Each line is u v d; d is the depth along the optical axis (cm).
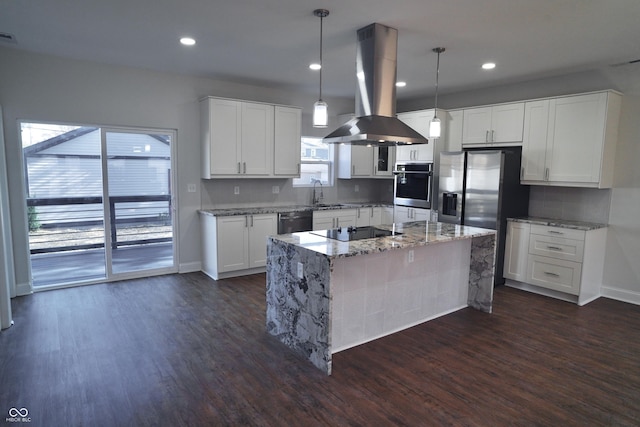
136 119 468
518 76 471
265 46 377
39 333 328
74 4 283
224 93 528
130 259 490
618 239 431
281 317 318
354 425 218
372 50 319
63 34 347
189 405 234
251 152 519
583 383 262
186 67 457
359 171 637
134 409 229
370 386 257
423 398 244
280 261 315
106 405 232
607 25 308
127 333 331
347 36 346
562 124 435
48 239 441
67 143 438
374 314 326
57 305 393
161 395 244
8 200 403
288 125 549
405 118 588
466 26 316
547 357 298
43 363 279
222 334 332
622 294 432
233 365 281
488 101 538
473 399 243
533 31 324
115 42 369
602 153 407
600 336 337
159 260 511
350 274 306
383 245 290
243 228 500
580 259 412
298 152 562
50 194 436
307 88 567
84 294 427
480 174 476
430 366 283
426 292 366
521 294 452
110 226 471
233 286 463
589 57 392
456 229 370
